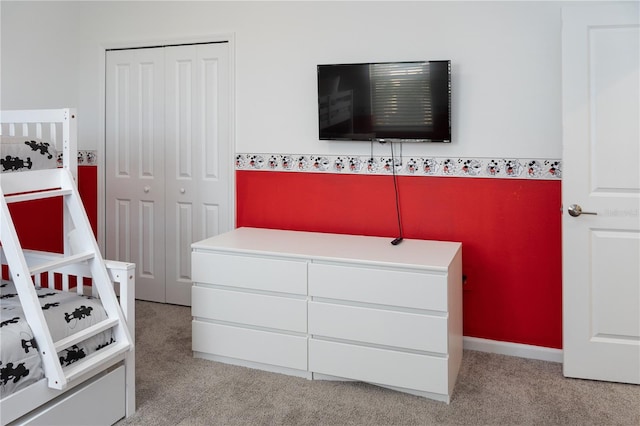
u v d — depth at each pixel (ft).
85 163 13.78
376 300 8.77
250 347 9.69
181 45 12.62
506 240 10.28
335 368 9.11
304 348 9.28
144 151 13.24
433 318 8.41
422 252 9.36
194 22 12.37
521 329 10.37
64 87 13.16
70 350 7.07
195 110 12.61
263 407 8.35
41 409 6.77
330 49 11.16
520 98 9.97
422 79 10.14
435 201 10.66
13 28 11.69
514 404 8.44
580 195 9.12
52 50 12.75
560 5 9.64
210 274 9.91
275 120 11.73
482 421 7.93
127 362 7.97
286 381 9.26
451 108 10.36
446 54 10.35
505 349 10.45
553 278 10.07
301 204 11.68
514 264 10.28
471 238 10.48
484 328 10.61
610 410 8.23
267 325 9.52
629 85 8.81
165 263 13.28
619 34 8.81
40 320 6.63
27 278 6.66
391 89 10.36
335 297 9.02
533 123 9.93
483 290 10.52
